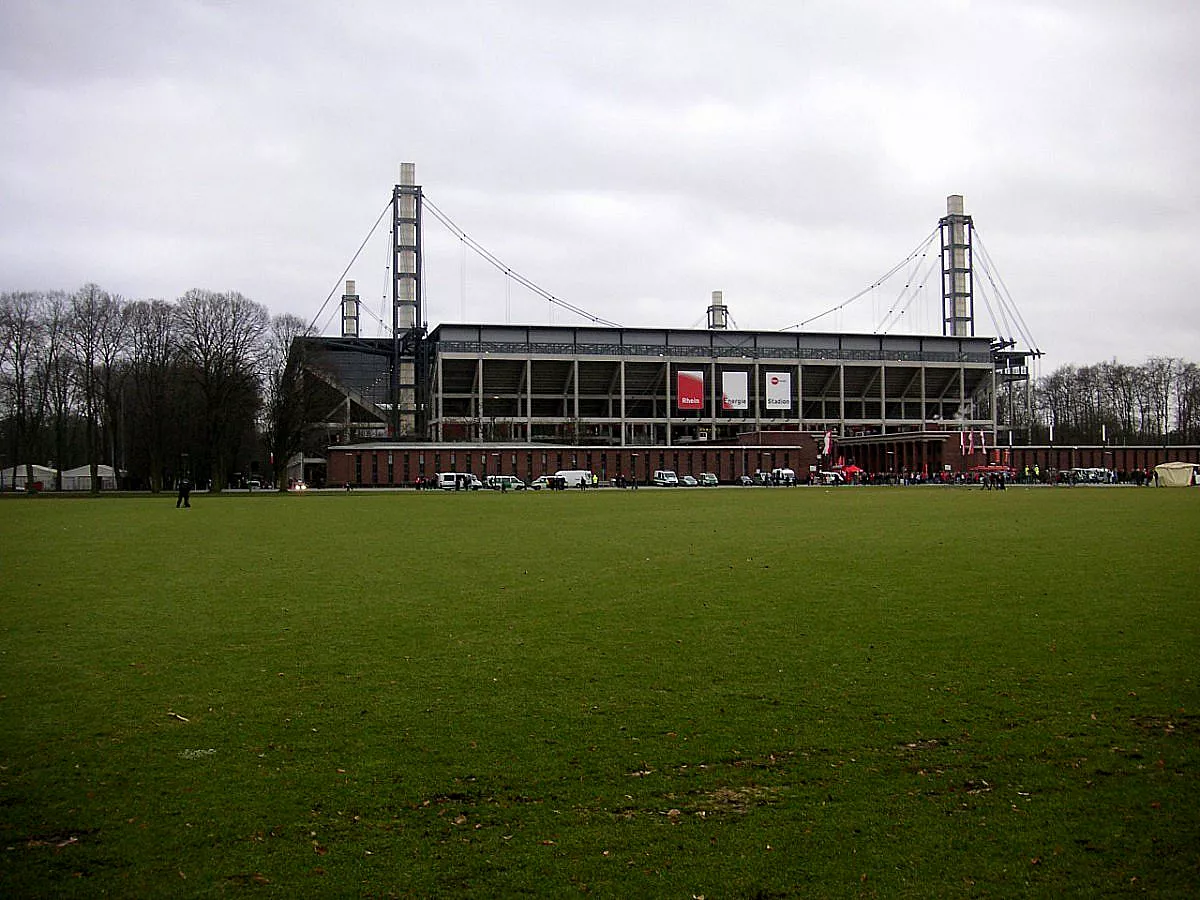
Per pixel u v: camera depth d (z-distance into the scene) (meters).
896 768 10.42
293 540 36.97
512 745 11.20
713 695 13.20
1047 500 69.81
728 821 9.12
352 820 9.18
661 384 175.25
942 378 185.00
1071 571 25.03
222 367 99.75
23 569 27.33
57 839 8.82
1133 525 41.41
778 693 13.27
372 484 128.38
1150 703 12.59
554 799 9.65
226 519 51.41
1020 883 7.90
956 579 23.72
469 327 168.12
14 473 101.75
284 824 9.10
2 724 12.11
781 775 10.23
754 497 81.12
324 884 7.97
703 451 143.25
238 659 15.54
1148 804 9.38
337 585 23.69
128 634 17.55
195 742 11.38
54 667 15.05
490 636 17.19
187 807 9.49
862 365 177.12
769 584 23.17
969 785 9.94
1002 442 187.88
